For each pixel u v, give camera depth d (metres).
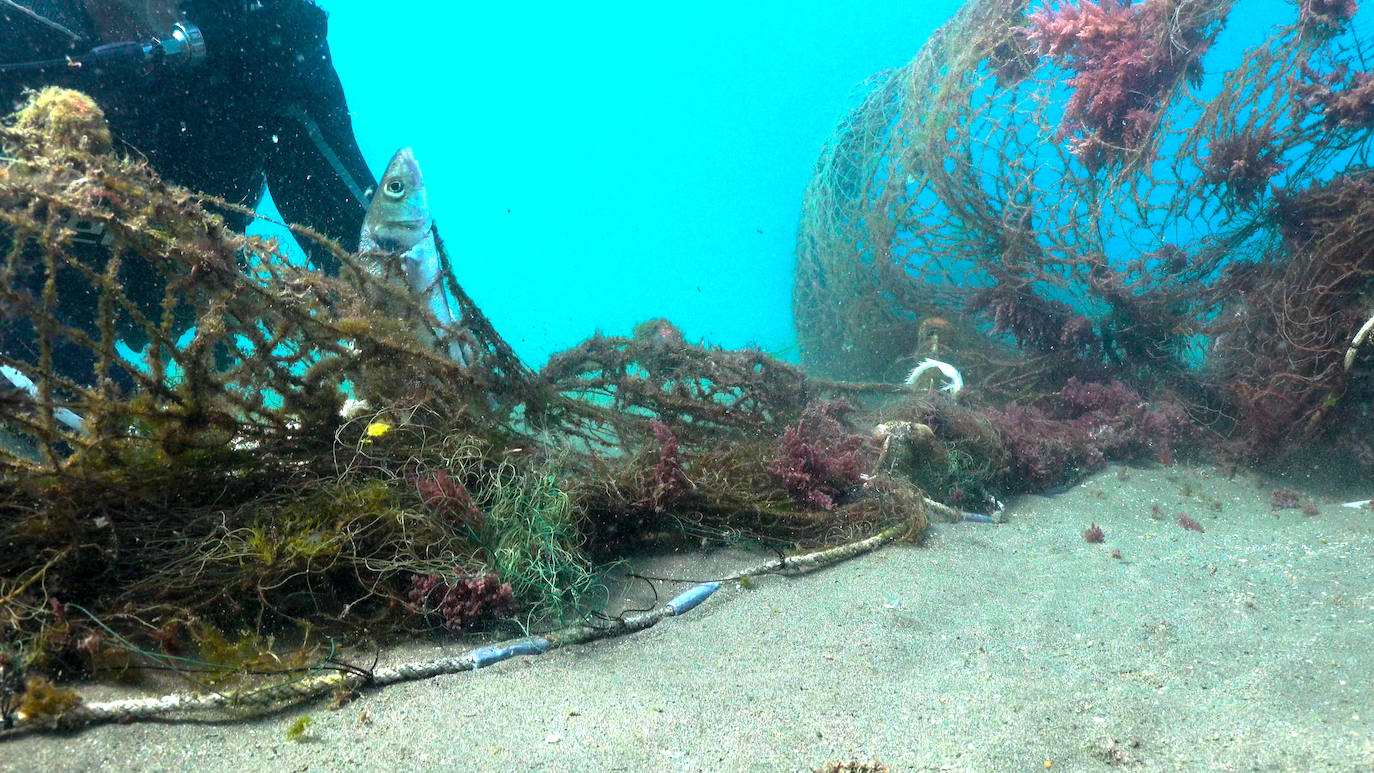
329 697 2.41
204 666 2.43
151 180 2.92
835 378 9.07
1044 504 5.28
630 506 3.93
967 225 7.50
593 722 2.30
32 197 2.63
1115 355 7.21
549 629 3.07
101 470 2.85
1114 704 2.34
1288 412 5.59
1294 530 4.36
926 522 4.27
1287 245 6.11
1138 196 6.61
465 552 3.23
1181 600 3.23
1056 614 3.15
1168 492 5.46
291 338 3.41
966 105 7.21
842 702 2.45
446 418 3.84
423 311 4.02
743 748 2.15
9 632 2.38
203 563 2.81
